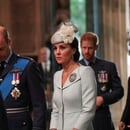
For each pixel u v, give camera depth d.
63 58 8.16
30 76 8.65
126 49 18.69
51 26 22.95
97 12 20.50
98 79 10.33
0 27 8.56
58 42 8.12
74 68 8.18
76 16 22.94
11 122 8.57
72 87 8.03
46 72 17.16
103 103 9.96
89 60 10.38
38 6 23.06
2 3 23.02
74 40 8.16
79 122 7.88
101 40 19.53
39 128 8.51
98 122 10.00
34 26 23.08
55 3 23.12
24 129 8.61
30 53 22.95
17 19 23.11
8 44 8.65
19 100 8.63
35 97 8.62
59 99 8.12
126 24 18.91
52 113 8.35
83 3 22.81
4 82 8.66
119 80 10.44
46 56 17.62
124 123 9.64
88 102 7.95
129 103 9.57
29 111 8.84
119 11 19.02
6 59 8.73
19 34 23.14
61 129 8.05
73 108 8.01
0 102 6.94
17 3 23.11
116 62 18.84
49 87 16.88
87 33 10.34
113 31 19.16
